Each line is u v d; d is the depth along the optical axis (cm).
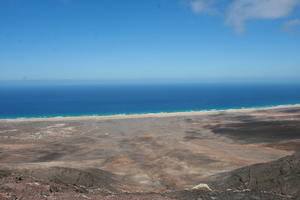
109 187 2270
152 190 2389
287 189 1720
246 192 1712
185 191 1780
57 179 2092
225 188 2169
